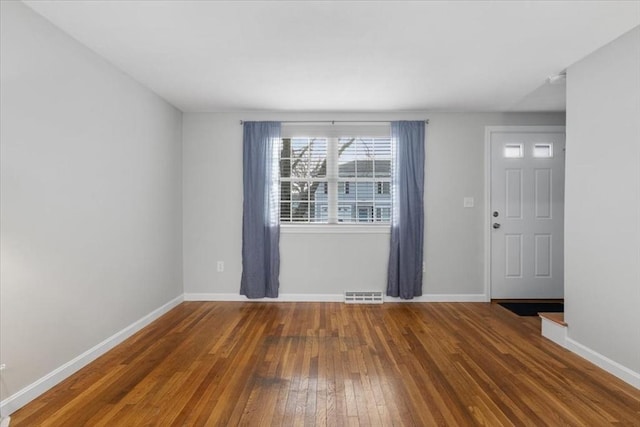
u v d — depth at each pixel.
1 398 2.00
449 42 2.60
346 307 4.25
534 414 2.04
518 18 2.27
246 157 4.45
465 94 3.80
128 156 3.28
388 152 4.56
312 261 4.52
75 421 1.97
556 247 4.52
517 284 4.52
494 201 4.52
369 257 4.52
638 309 2.34
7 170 2.04
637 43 2.36
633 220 2.38
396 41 2.59
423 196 4.48
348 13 2.21
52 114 2.36
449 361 2.75
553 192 4.52
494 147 4.50
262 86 3.55
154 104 3.77
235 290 4.54
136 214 3.42
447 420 1.98
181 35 2.51
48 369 2.32
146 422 1.96
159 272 3.89
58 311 2.42
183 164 4.52
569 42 2.58
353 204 4.57
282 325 3.59
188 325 3.59
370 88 3.60
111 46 2.68
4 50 2.01
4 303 2.02
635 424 1.95
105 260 2.94
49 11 2.20
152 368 2.62
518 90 3.66
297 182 4.57
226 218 4.53
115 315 3.08
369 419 1.99
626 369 2.42
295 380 2.44
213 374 2.53
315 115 4.50
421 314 3.97
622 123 2.47
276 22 2.33
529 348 3.00
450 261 4.50
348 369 2.61
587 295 2.78
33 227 2.21
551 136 4.52
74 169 2.57
